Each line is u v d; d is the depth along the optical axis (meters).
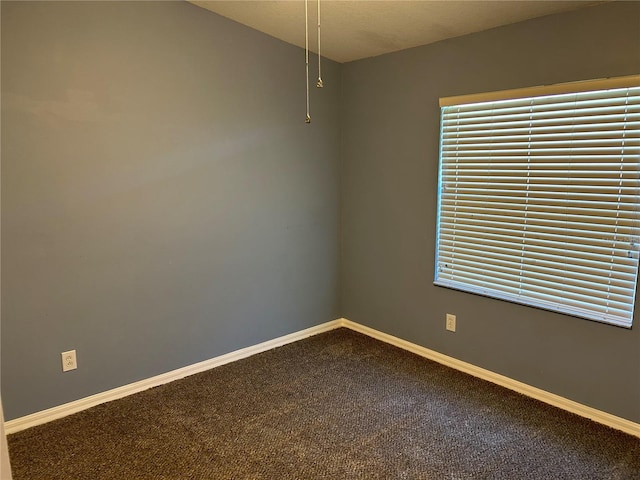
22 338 2.26
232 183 2.96
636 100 2.05
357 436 2.20
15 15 2.09
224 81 2.84
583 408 2.36
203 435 2.22
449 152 2.84
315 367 2.99
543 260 2.47
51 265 2.31
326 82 3.40
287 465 1.99
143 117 2.53
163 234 2.68
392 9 2.43
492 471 1.94
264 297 3.23
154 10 2.51
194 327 2.88
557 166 2.35
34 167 2.21
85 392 2.48
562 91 2.25
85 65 2.31
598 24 2.12
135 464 2.00
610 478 1.89
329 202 3.57
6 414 2.25
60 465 2.00
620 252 2.17
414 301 3.18
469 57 2.64
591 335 2.29
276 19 2.75
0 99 2.09
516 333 2.61
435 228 2.97
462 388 2.69
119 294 2.55
